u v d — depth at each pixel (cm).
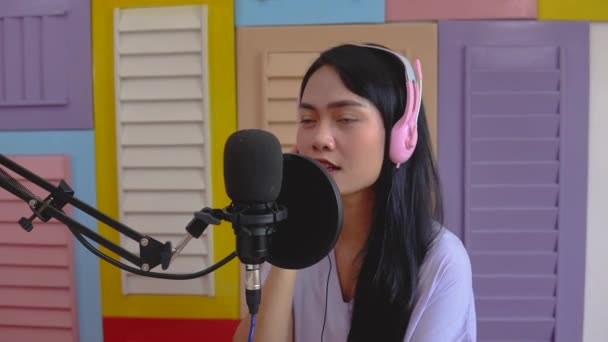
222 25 105
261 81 105
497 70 102
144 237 49
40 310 114
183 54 107
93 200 111
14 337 114
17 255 113
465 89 103
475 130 104
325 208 49
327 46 104
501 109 103
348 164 62
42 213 50
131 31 106
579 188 104
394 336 69
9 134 112
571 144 103
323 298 76
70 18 108
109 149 110
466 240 105
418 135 73
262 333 71
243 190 44
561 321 105
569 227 104
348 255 76
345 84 62
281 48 105
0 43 109
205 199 108
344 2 104
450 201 105
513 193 104
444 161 104
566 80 102
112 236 110
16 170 50
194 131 108
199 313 111
